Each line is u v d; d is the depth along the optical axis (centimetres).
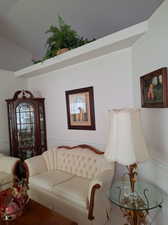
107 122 288
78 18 313
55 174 292
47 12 328
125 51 260
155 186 196
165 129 172
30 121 385
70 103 346
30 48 489
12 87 418
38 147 386
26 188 195
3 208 165
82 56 284
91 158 276
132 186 173
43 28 375
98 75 297
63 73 357
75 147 312
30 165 292
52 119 393
